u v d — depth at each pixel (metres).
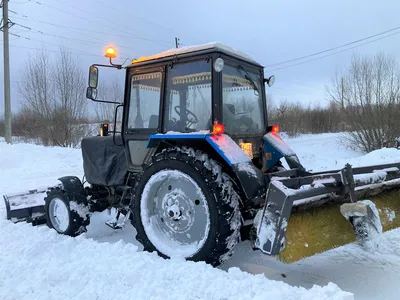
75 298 2.41
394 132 13.89
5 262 3.06
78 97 18.50
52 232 3.62
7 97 14.29
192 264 2.66
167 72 3.45
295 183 2.62
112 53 3.77
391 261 3.21
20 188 7.45
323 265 3.20
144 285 2.44
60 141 18.02
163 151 3.13
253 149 3.72
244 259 3.36
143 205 3.19
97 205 4.22
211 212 2.72
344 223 2.86
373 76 14.26
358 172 2.92
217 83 3.08
